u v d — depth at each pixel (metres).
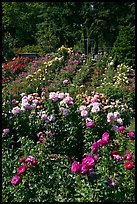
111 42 36.12
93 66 15.98
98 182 3.87
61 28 35.94
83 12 35.81
